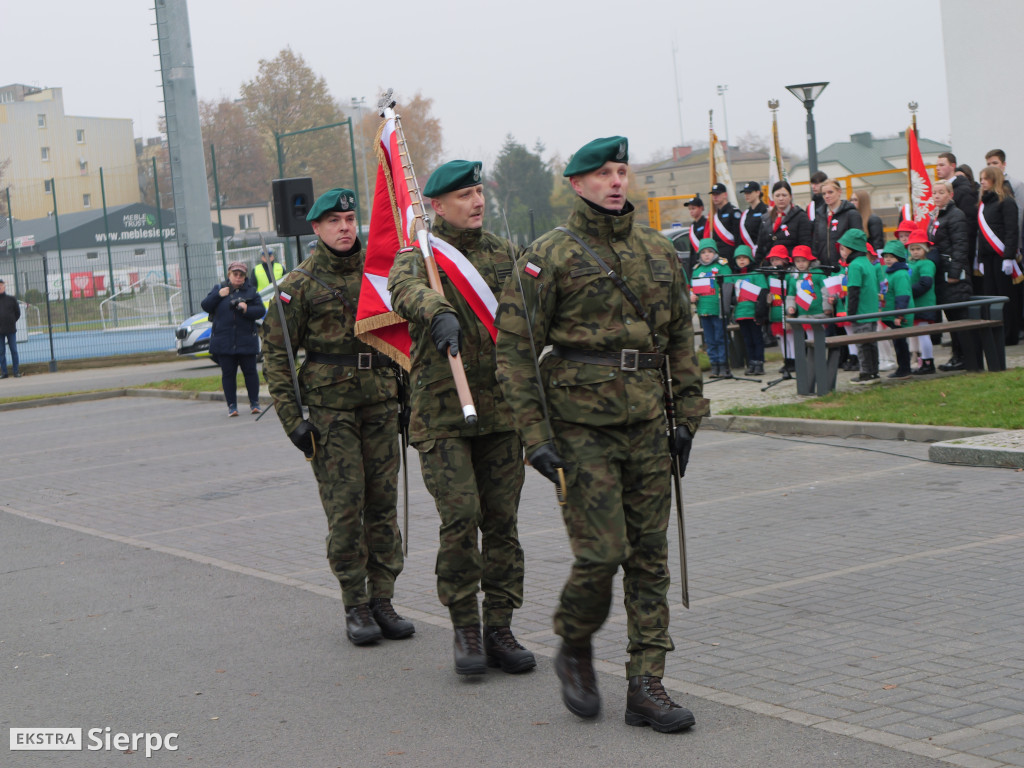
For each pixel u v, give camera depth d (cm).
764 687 454
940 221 1321
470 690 484
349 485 558
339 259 560
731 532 727
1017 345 1478
